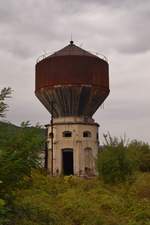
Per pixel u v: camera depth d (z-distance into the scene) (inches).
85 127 2219.5
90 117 2303.2
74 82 2208.4
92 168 2161.7
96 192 1322.6
